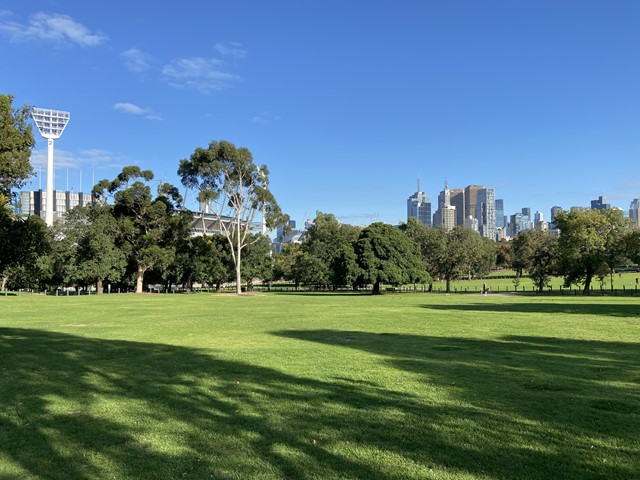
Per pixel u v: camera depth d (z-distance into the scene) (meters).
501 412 7.77
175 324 22.66
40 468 5.69
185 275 77.31
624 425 7.07
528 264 84.75
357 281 64.50
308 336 17.91
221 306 36.66
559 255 60.97
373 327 21.00
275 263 95.50
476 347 14.92
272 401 8.50
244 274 78.31
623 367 11.53
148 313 29.61
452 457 5.93
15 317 26.72
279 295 61.69
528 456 5.96
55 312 30.47
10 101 20.78
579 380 10.07
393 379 10.23
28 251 15.84
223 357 13.09
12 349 14.81
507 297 51.69
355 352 13.91
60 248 65.69
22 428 7.13
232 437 6.67
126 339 17.19
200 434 6.80
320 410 7.93
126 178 67.62
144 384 9.90
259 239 81.69
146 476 5.45
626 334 18.03
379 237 66.25
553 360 12.53
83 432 6.94
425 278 68.00
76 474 5.52
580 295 55.31
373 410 7.91
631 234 56.38
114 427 7.15
